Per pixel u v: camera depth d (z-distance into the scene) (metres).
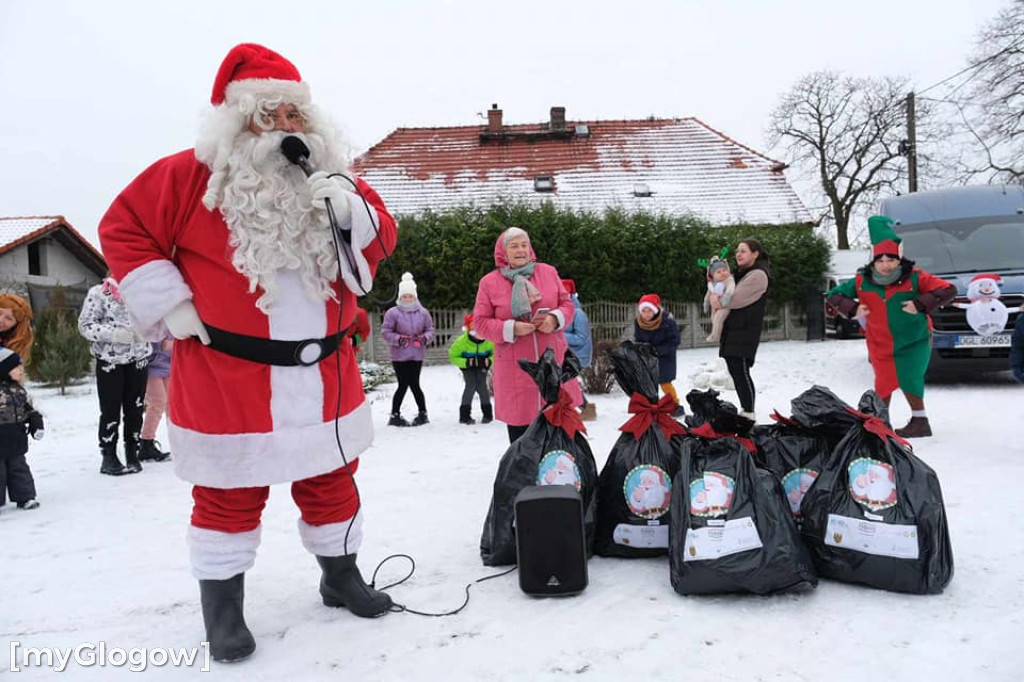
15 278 25.70
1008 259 10.19
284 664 2.67
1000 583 3.12
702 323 21.17
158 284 2.56
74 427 10.20
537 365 3.70
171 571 3.82
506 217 19.59
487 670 2.55
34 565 3.97
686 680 2.42
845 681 2.38
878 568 3.05
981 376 11.00
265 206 2.66
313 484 3.05
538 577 3.18
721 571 2.99
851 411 3.41
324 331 2.82
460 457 6.66
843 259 25.06
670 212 22.97
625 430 3.71
